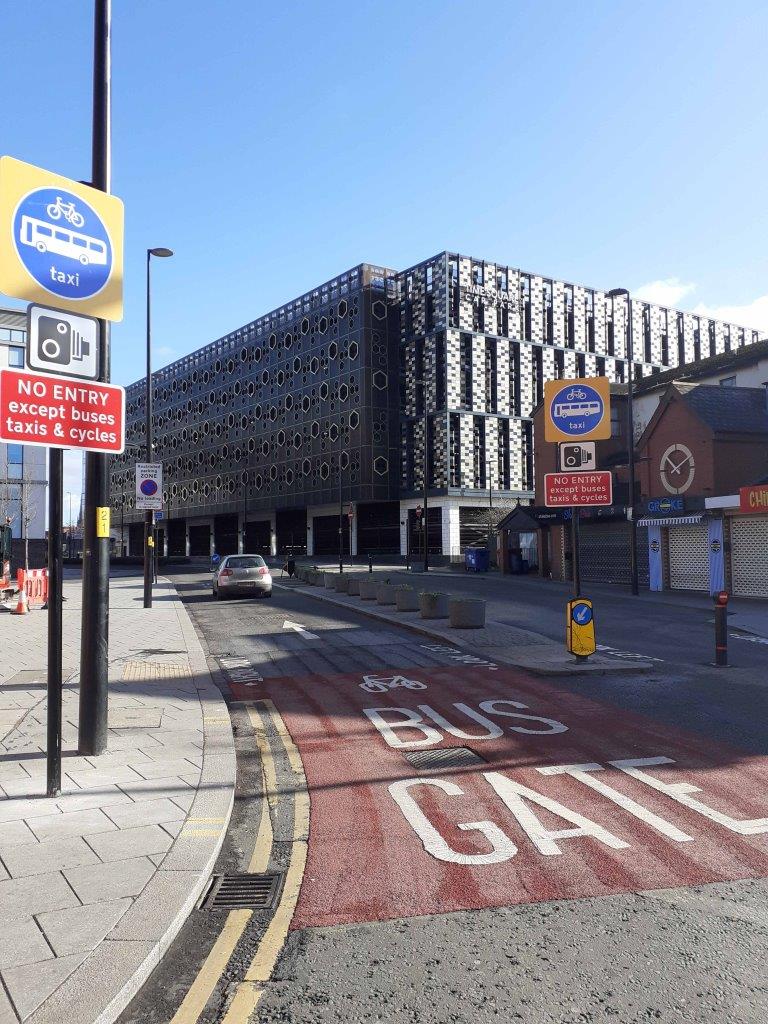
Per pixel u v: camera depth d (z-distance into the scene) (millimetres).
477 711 8359
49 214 5613
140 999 3066
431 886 4086
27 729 7293
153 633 15453
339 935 3572
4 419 5176
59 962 3146
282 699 9219
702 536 24812
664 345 65750
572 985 3127
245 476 75250
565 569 32844
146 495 22422
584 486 10992
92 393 5648
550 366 60000
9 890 3822
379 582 21484
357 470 59031
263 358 72812
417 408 57781
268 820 5184
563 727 7586
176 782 5641
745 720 7867
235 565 24359
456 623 14930
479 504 56219
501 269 58219
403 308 59531
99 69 6406
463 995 3066
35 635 15273
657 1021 2885
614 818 5066
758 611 19312
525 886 4066
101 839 4516
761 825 4918
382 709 8547
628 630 15789
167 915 3568
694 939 3492
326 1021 2906
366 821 5102
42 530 51312
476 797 5535
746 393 27500
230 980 3203
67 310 5672
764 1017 2902
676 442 26750
